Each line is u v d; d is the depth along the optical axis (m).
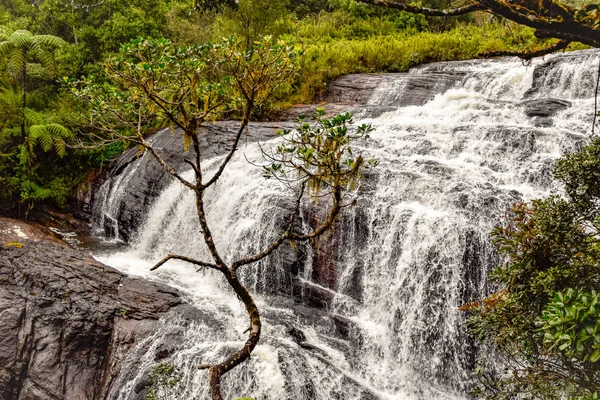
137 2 18.72
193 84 4.25
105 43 17.16
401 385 6.72
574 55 11.25
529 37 13.24
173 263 9.92
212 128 12.06
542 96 11.27
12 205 12.22
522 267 3.85
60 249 8.45
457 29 17.27
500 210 6.96
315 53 16.33
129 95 4.84
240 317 7.52
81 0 18.78
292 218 4.20
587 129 8.62
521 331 3.75
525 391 4.18
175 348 6.73
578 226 3.81
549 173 7.77
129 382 6.49
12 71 14.50
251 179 9.54
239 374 6.28
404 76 14.00
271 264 8.08
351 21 21.06
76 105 14.63
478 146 8.91
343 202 7.78
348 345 7.13
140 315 7.33
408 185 7.85
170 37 18.02
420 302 6.90
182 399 6.15
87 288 7.59
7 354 6.62
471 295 6.64
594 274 3.44
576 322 2.92
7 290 7.33
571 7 2.10
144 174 11.70
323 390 6.34
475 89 12.70
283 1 16.36
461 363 6.46
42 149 13.34
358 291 7.44
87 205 12.88
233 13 16.23
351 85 14.60
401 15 20.00
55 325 7.04
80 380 6.70
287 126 11.61
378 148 9.74
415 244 7.09
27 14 20.73
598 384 3.42
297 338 7.01
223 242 9.04
